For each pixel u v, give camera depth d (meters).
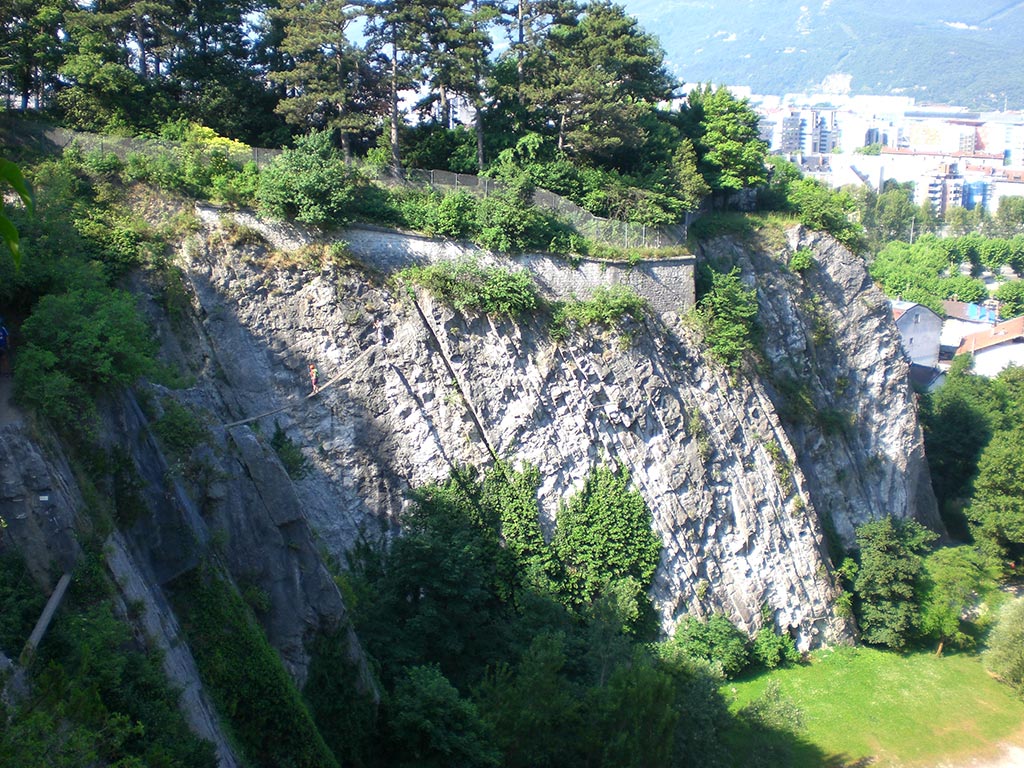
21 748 15.38
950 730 44.44
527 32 52.78
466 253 43.91
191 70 47.44
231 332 38.44
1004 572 62.53
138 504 24.00
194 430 27.52
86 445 23.14
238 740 23.89
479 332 43.41
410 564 36.75
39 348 23.28
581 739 31.03
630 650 37.78
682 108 62.28
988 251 152.50
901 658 50.88
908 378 63.28
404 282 42.16
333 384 39.94
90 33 43.78
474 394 42.88
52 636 19.33
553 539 43.75
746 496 48.94
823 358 59.84
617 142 50.41
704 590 46.53
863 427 61.03
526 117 53.03
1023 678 47.53
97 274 30.08
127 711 19.70
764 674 47.47
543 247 45.53
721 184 58.66
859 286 61.28
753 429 50.09
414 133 52.53
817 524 51.62
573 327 45.53
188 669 23.08
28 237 29.34
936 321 96.69
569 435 44.66
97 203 38.12
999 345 99.94
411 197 44.34
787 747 37.66
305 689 27.78
